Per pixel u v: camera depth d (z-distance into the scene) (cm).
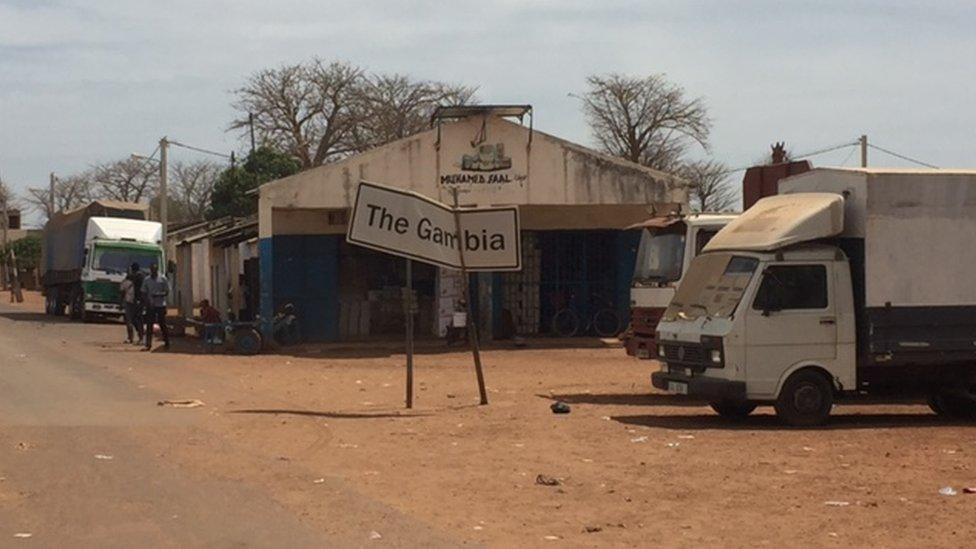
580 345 3038
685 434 1445
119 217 4472
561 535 888
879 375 1595
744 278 1551
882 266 1552
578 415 1638
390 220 1672
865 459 1252
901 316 1557
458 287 3175
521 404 1767
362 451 1285
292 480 1099
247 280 3694
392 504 994
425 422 1537
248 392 1920
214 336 2825
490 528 907
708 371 1552
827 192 1614
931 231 1569
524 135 2925
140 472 1127
